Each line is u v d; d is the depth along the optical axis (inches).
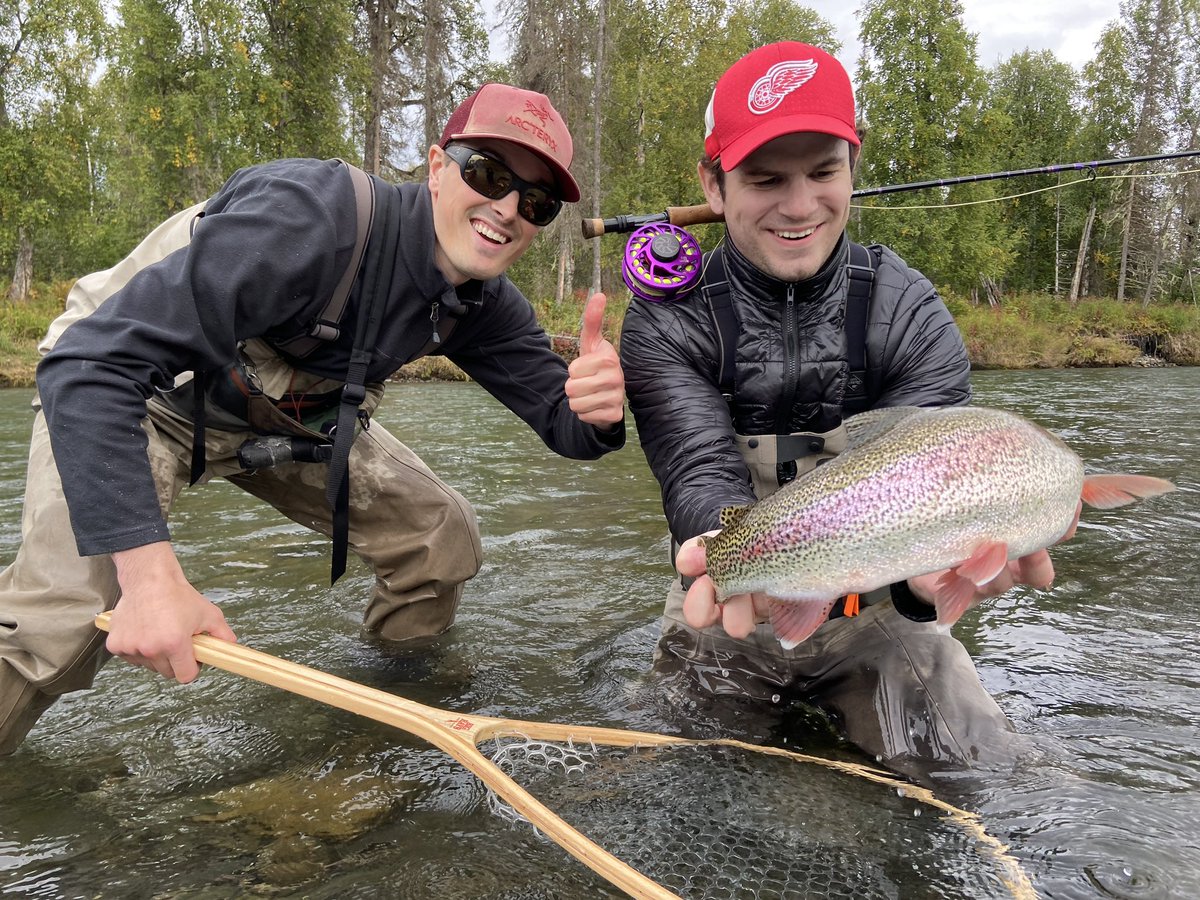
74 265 647.1
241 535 76.9
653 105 548.4
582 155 443.5
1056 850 30.6
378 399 47.0
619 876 26.8
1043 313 576.1
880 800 34.2
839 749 39.8
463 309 43.6
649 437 44.4
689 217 49.1
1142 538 74.5
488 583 64.4
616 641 53.0
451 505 51.7
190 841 32.1
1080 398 222.1
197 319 36.2
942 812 33.3
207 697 45.1
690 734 41.3
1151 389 257.8
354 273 40.4
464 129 40.4
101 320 35.4
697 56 588.1
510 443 138.3
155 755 38.8
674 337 44.2
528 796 29.4
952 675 41.1
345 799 35.0
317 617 56.8
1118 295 742.5
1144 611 57.2
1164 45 716.7
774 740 40.8
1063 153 780.0
